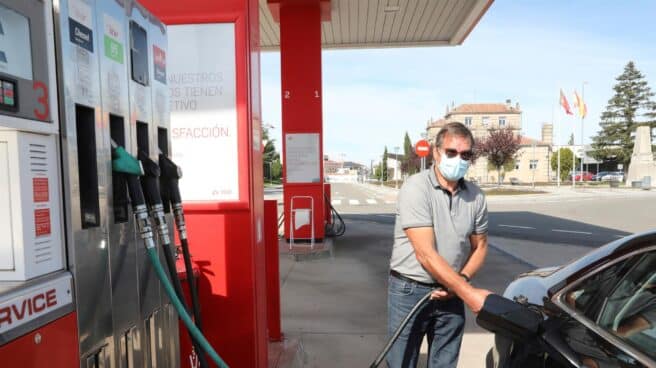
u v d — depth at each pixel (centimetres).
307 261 798
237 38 304
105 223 152
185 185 309
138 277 175
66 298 129
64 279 129
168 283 172
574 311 201
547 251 910
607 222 1399
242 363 305
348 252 883
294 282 653
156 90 206
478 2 920
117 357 158
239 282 305
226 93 306
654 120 6231
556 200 2391
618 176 5397
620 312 178
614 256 204
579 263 230
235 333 305
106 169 155
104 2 158
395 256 253
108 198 156
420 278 243
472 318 495
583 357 171
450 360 252
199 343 176
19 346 111
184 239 209
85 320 139
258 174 324
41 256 122
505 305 203
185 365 301
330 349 415
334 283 646
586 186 4072
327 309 527
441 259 222
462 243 241
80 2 143
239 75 304
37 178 122
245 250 304
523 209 1866
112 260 156
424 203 233
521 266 763
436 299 242
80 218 138
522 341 198
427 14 1020
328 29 1133
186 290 290
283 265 767
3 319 106
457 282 215
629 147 6162
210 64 305
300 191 920
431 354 258
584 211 1756
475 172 6506
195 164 308
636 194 2745
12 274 116
